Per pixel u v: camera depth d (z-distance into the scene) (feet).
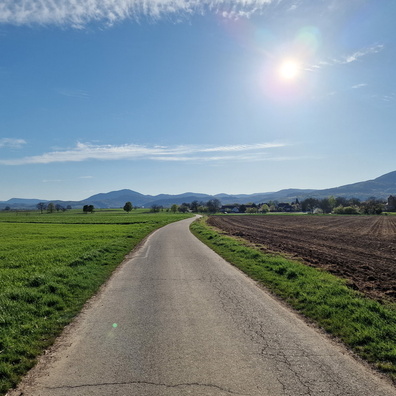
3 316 27.61
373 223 219.20
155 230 143.84
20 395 16.83
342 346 22.09
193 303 32.48
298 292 35.12
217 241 89.04
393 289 37.99
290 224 208.54
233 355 20.83
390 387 16.97
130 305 32.27
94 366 19.70
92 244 89.81
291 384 17.28
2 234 140.05
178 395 16.34
